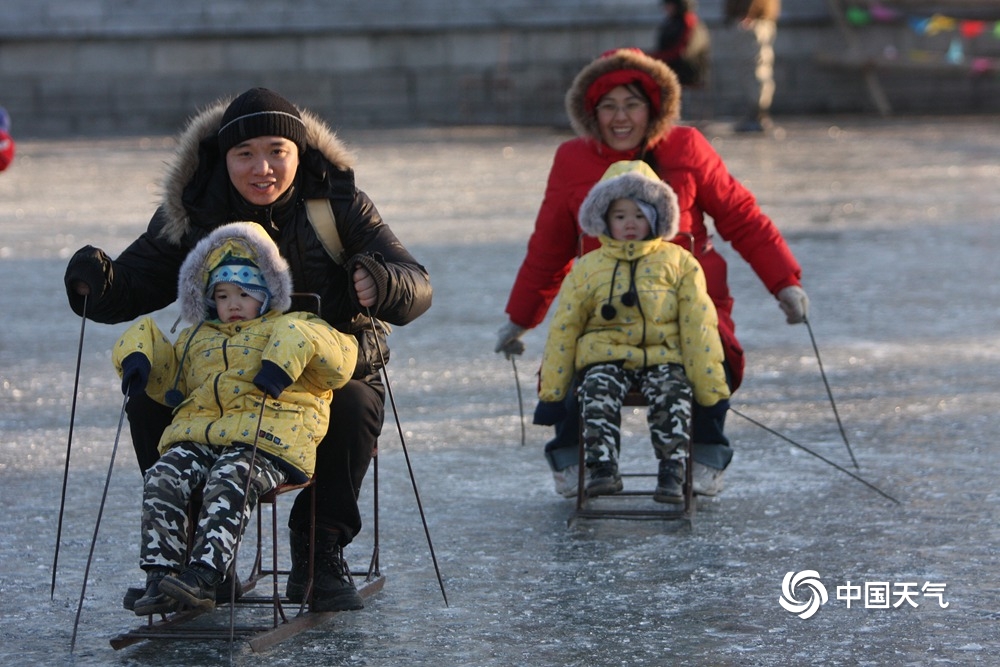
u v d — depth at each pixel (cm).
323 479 1076
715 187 1428
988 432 1656
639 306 1309
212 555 962
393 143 6038
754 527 1318
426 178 4566
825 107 7375
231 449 1013
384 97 7312
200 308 1037
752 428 1703
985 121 6738
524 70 7331
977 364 2028
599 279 1320
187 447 1019
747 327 2339
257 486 995
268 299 1036
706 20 7169
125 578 1194
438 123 7144
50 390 1944
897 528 1305
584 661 997
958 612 1088
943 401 1811
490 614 1099
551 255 1455
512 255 3047
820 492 1431
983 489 1427
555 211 1441
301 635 1055
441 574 1199
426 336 2288
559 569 1209
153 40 7206
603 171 1424
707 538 1288
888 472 1497
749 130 6278
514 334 1494
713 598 1128
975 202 3850
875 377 1958
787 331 2298
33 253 3145
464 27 7288
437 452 1619
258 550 1159
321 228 1082
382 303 1023
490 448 1634
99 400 1884
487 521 1355
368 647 1030
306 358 998
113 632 1068
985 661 989
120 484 1487
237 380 1020
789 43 7338
